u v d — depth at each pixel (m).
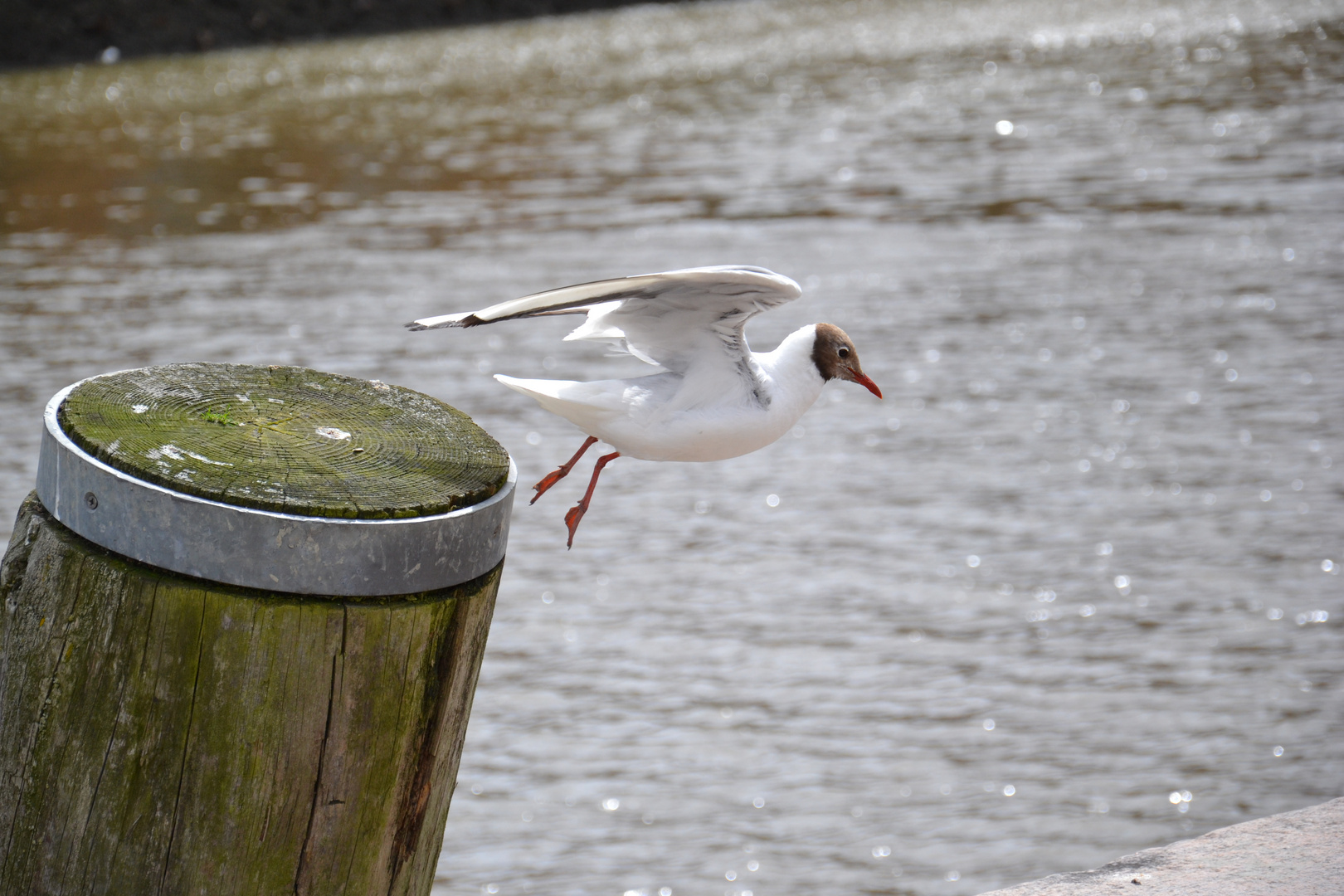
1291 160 31.31
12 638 3.63
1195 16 52.56
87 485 3.52
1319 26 48.84
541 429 18.28
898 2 59.12
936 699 12.16
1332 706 11.91
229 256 25.38
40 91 40.81
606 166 32.34
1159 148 33.12
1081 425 18.14
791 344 5.18
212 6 48.34
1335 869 4.55
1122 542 14.95
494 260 25.00
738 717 11.90
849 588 14.17
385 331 21.41
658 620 13.65
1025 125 35.88
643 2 58.69
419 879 3.89
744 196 29.56
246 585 3.43
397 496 3.58
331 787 3.57
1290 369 19.72
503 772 11.25
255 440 3.78
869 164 32.28
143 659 3.45
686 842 10.38
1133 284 23.72
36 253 25.67
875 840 10.35
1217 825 10.36
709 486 16.80
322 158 33.12
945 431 18.12
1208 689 12.23
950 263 25.06
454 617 3.68
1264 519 15.37
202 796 3.49
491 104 39.59
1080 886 4.59
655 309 4.86
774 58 46.75
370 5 51.50
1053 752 11.37
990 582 14.16
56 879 3.57
